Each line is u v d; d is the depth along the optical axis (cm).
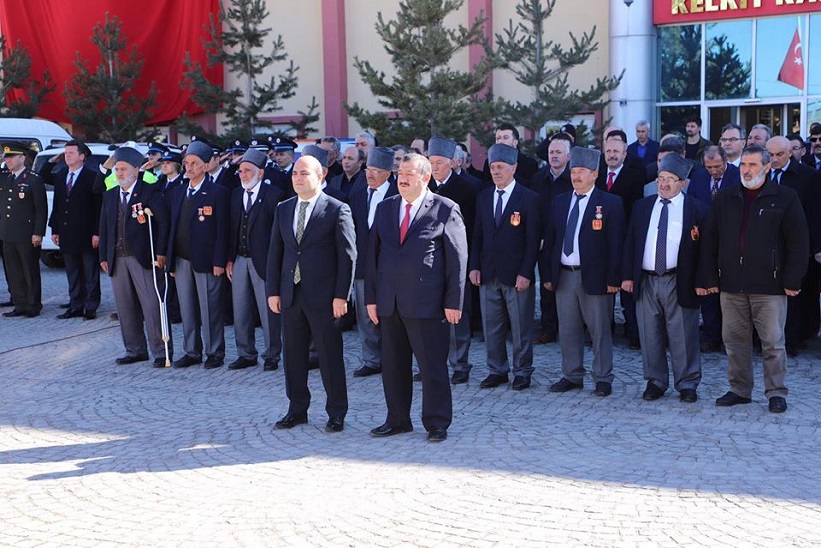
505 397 858
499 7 2202
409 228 720
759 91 1970
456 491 604
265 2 2291
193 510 582
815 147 1154
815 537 519
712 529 532
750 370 809
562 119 1753
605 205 845
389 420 745
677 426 753
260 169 980
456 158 1029
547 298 1090
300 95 2419
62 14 2448
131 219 1005
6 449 727
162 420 805
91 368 1016
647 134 1292
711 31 1994
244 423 788
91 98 2314
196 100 2209
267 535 538
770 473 630
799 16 1914
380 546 518
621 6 1998
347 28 2369
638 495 591
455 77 1733
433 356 720
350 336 1153
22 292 1331
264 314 977
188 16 2391
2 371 1012
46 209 1315
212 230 985
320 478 638
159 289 1009
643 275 831
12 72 2356
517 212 869
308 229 749
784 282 772
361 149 1189
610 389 859
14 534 551
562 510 566
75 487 632
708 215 802
